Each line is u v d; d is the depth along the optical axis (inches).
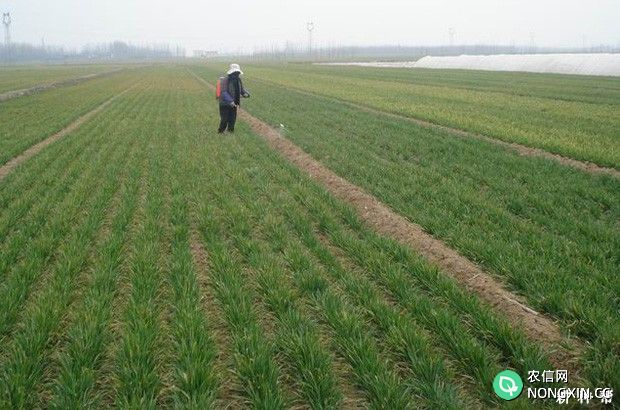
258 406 153.3
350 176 451.8
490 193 386.0
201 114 997.2
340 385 168.4
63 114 999.0
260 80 2102.6
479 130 696.4
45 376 172.6
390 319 195.5
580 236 287.1
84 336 184.7
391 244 279.4
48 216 348.5
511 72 2583.7
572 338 188.4
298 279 241.8
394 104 1078.4
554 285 219.8
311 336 183.3
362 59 5816.9
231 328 200.8
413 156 537.0
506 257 253.8
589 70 2425.0
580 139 630.5
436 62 3565.5
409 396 156.9
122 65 5565.9
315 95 1360.7
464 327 193.8
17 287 227.3
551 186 394.6
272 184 430.3
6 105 1208.8
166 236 311.9
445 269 257.9
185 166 509.0
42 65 5925.2
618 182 407.5
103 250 275.1
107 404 159.9
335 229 314.0
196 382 162.1
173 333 193.5
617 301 211.2
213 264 259.6
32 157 554.9
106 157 567.5
